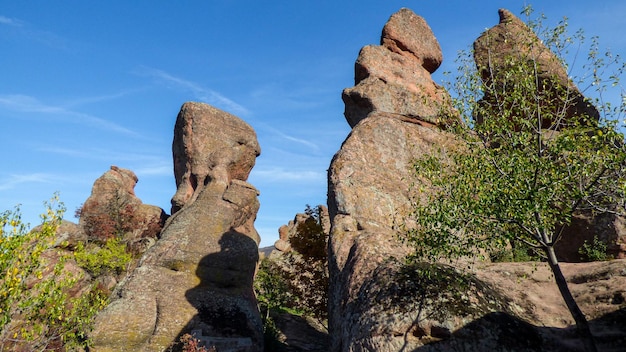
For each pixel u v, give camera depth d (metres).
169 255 29.81
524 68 14.80
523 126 13.80
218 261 30.50
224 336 26.66
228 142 40.84
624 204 12.30
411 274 13.70
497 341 11.71
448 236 12.82
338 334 15.09
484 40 20.20
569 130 12.65
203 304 27.78
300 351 28.28
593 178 12.68
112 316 25.00
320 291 27.77
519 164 12.16
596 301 14.35
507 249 21.16
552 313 14.45
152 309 26.41
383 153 21.97
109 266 35.25
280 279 35.19
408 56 28.77
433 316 12.12
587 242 19.94
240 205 35.53
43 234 14.65
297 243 29.34
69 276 15.42
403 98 24.91
